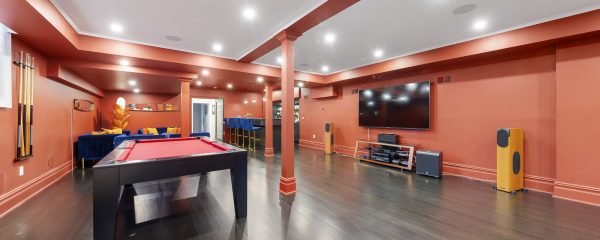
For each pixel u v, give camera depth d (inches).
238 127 313.1
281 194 129.6
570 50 121.4
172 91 326.6
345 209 109.3
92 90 239.3
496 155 151.9
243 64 196.9
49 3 96.0
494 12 111.2
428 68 185.6
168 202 117.0
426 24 124.7
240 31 132.6
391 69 191.9
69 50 133.5
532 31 122.8
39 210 106.4
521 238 83.7
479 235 85.8
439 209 109.8
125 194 128.4
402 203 117.3
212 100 384.5
